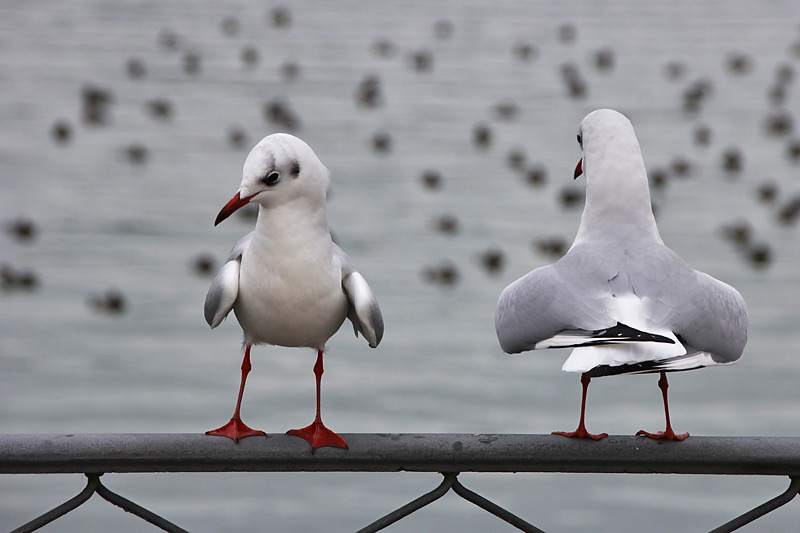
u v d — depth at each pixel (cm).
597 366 397
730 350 440
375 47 5553
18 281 1994
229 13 6562
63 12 6147
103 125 3634
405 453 369
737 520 377
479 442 369
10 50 5012
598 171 472
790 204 2686
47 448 354
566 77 4806
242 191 433
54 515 358
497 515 372
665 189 2891
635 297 433
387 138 3512
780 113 3997
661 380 433
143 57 5006
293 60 5091
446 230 2450
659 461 371
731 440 370
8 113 3759
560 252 2284
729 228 2466
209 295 459
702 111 4066
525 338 453
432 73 4866
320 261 445
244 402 1396
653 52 5591
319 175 441
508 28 6462
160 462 363
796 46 5800
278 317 452
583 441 371
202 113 3891
